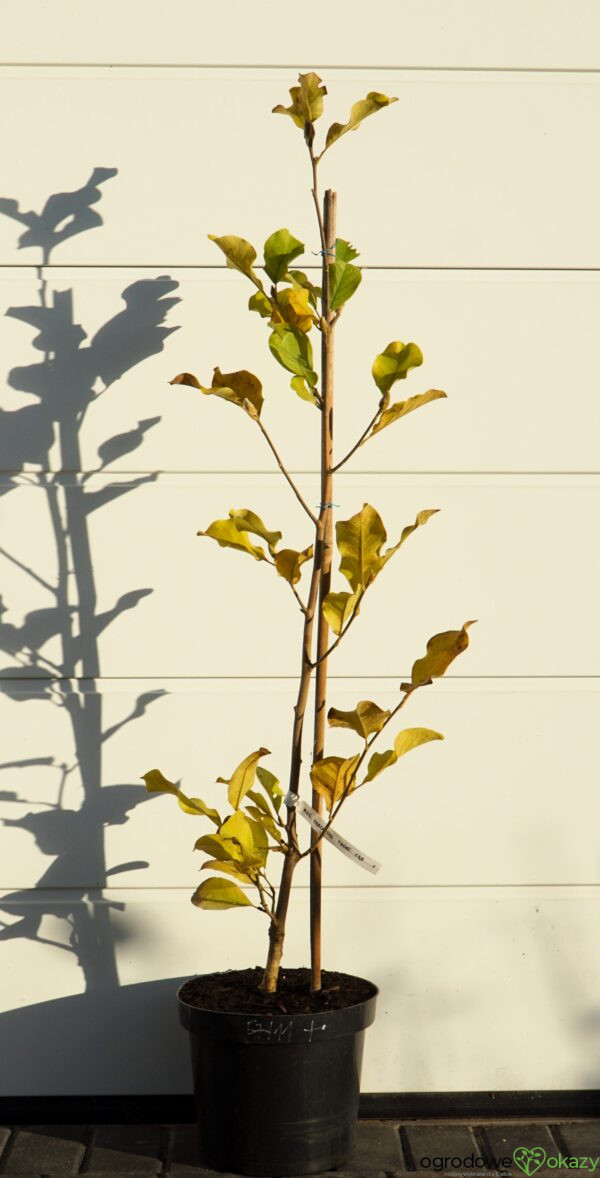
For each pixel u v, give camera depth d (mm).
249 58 2398
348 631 2449
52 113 2393
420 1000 2473
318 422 2436
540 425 2453
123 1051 2459
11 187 2398
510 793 2471
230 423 2428
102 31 2389
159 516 2436
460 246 2432
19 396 2422
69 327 2416
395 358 2029
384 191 2422
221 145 2406
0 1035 2451
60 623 2443
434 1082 2477
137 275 2414
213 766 2449
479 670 2465
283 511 2438
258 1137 2143
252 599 2443
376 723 2078
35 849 2449
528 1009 2479
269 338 2229
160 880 2455
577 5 2418
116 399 2422
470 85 2418
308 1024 2098
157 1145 2330
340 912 2459
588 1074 2482
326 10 2400
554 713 2469
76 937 2453
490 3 2414
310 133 2105
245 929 2457
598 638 2473
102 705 2443
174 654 2445
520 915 2475
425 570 2453
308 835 2455
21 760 2443
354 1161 2254
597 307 2447
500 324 2443
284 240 2055
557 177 2432
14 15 2385
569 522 2463
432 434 2443
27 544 2436
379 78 2412
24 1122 2445
